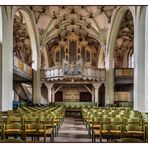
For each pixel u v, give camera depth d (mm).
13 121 10133
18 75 24812
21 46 38188
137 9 18422
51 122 10234
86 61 36906
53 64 37469
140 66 18188
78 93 36281
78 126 16844
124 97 32719
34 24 28047
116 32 28875
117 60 38875
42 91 35281
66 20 31516
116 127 7852
